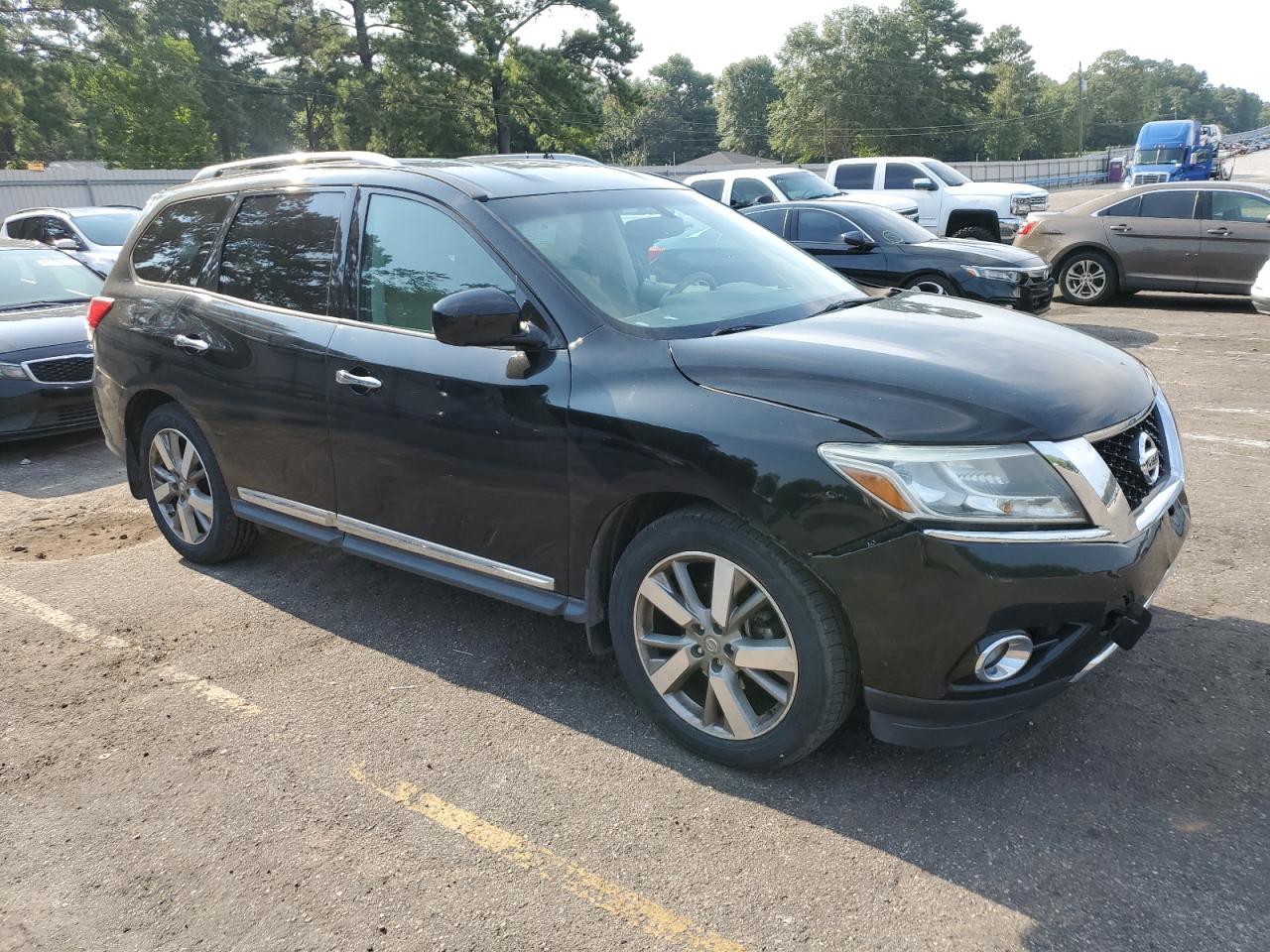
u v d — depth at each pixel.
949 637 2.54
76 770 3.14
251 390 4.07
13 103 48.81
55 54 48.38
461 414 3.33
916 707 2.64
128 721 3.42
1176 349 9.64
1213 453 6.11
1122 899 2.40
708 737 2.99
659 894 2.49
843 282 4.05
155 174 31.38
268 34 50.97
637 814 2.81
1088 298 13.23
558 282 3.26
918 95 83.81
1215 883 2.44
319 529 4.02
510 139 55.56
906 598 2.54
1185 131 41.19
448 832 2.77
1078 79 107.81
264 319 4.04
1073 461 2.58
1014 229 17.72
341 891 2.55
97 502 6.13
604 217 3.71
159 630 4.15
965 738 2.67
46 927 2.47
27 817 2.91
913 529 2.52
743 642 2.86
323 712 3.44
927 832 2.68
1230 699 3.27
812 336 3.07
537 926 2.40
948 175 18.88
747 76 113.25
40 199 28.45
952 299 3.88
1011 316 3.55
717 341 3.04
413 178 3.73
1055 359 2.97
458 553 3.50
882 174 18.95
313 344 3.82
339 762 3.13
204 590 4.56
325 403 3.77
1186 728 3.11
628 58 53.88
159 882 2.61
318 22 50.16
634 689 3.16
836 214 11.35
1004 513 2.51
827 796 2.85
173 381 4.45
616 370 3.04
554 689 3.54
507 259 3.35
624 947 2.32
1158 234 12.59
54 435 7.65
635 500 3.05
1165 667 3.48
